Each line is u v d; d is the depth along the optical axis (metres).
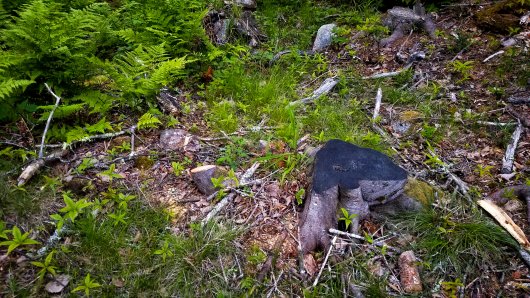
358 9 3.01
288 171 1.45
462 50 2.31
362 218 1.33
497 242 1.27
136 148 1.56
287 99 1.99
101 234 1.17
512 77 2.06
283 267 1.19
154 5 2.14
